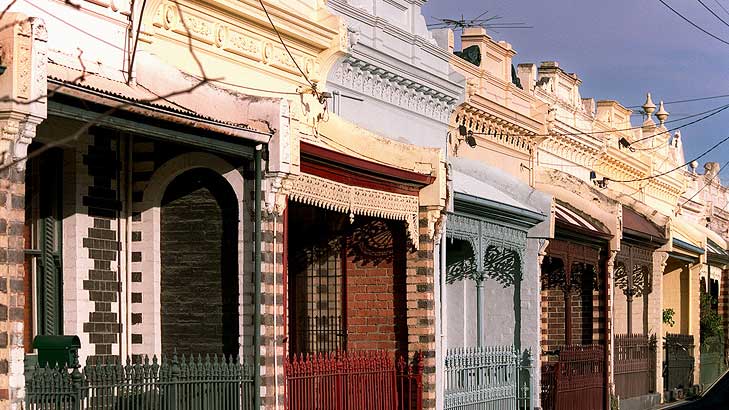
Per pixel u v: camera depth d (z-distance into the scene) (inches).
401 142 885.2
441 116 1055.6
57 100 510.6
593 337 1240.2
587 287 1249.4
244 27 751.1
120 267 696.4
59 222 667.4
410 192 854.5
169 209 697.0
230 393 644.7
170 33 692.7
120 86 586.9
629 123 1717.5
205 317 685.9
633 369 1369.3
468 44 1187.3
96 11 633.0
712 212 2282.2
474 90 1108.5
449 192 879.1
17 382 496.4
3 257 491.5
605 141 1561.3
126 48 651.5
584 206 1243.2
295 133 672.4
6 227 491.8
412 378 865.5
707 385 1775.3
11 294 494.6
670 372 1563.7
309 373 743.7
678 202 1980.8
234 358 674.8
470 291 1078.4
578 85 1552.7
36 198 658.8
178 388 607.2
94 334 676.1
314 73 826.8
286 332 690.8
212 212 686.5
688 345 1652.3
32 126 491.8
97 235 680.4
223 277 682.2
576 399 1147.3
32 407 514.3
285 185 669.3
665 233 1472.7
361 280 890.1
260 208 665.0
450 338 1075.3
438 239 877.2
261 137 649.6
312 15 836.6
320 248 901.2
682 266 1692.9
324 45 827.4
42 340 592.4
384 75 943.0
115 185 693.9
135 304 697.0
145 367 586.2
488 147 1167.0
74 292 663.8
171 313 693.3
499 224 1018.1
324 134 826.2
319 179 738.8
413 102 1000.2
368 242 888.9
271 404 666.8
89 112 524.7
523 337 1074.1
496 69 1220.5
